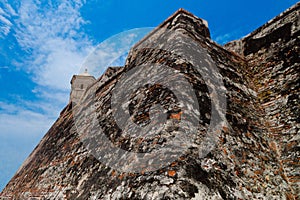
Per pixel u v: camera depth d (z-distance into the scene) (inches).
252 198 113.5
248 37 268.8
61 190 162.1
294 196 134.5
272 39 243.6
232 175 116.9
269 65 227.0
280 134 170.7
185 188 93.4
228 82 192.7
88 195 127.3
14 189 269.9
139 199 96.1
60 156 221.1
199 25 233.8
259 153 146.7
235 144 137.6
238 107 173.6
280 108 186.2
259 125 174.2
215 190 101.3
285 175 146.4
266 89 210.2
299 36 218.4
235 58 242.4
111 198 108.0
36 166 265.9
